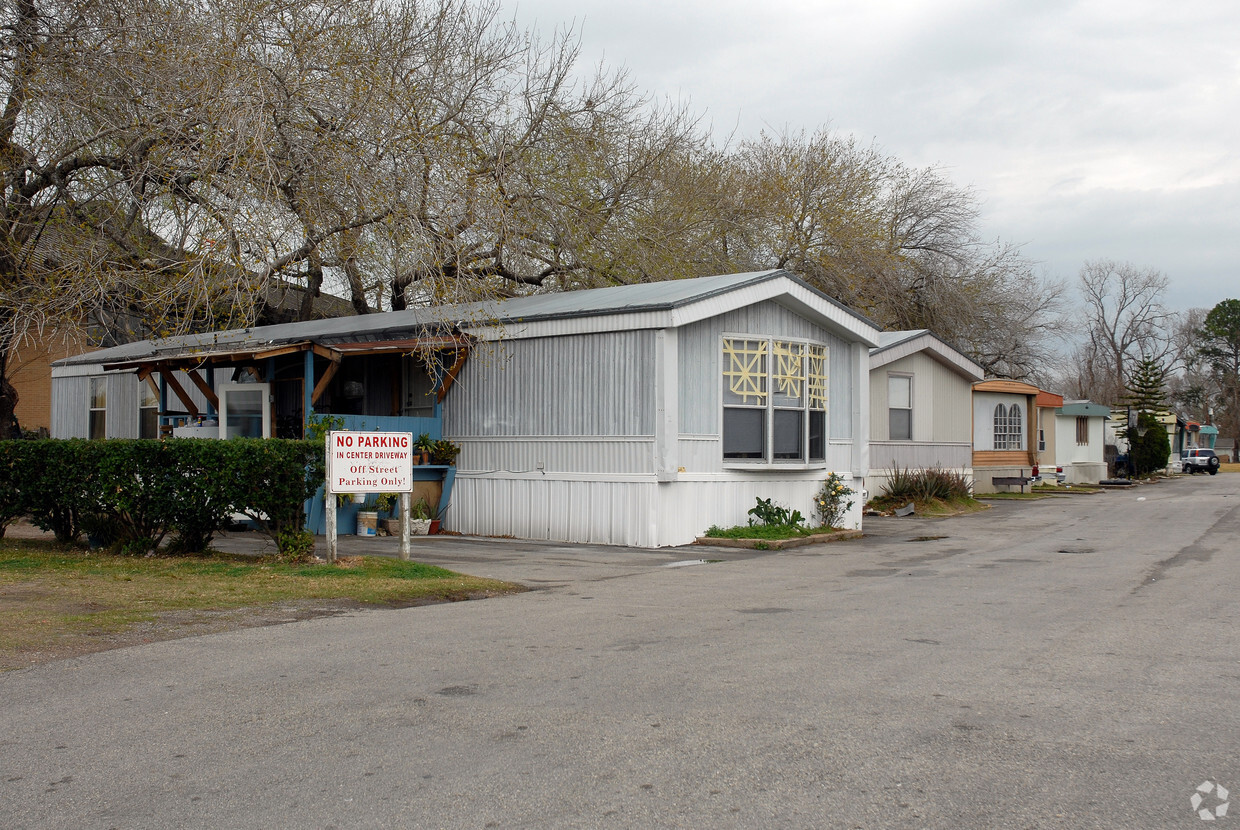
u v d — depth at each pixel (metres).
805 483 18.48
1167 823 4.31
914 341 25.39
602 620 9.09
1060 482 34.78
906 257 38.41
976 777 4.88
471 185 18.08
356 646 7.86
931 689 6.54
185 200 15.90
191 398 20.91
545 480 17.12
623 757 5.19
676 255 29.31
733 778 4.88
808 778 4.88
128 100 15.64
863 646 7.92
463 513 18.27
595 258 27.70
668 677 6.85
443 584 10.99
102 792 4.74
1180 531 18.59
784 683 6.69
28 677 6.85
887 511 23.42
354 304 27.56
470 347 17.64
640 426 16.00
